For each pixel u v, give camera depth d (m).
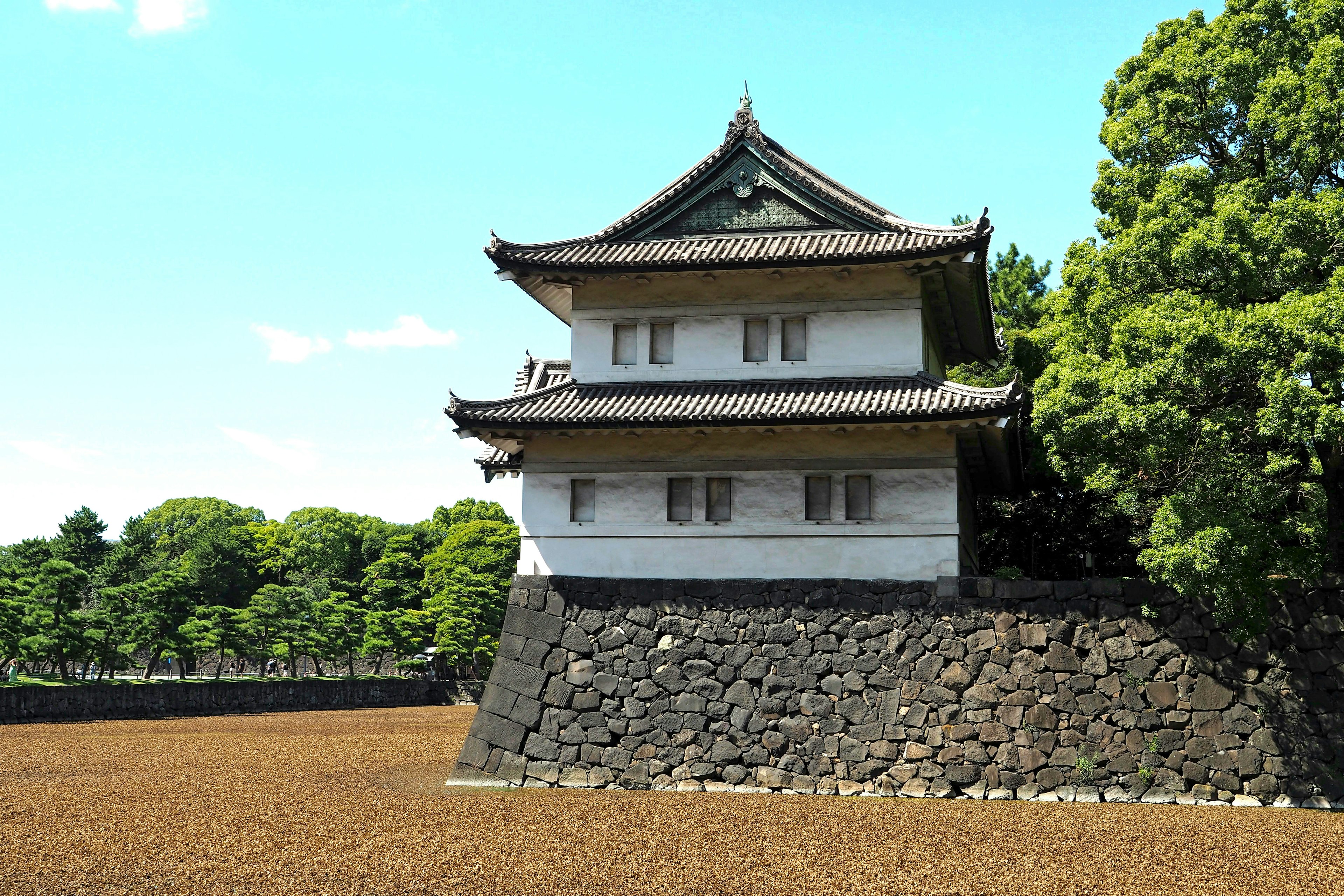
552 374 35.75
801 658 26.27
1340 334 21.17
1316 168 24.75
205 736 46.34
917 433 27.03
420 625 86.81
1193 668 24.62
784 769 25.73
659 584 27.34
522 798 25.05
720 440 28.06
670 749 26.38
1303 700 24.05
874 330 28.22
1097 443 25.06
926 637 25.81
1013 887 16.58
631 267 28.06
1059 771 24.62
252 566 106.56
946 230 26.83
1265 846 19.39
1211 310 23.34
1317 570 24.38
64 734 47.50
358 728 52.72
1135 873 17.52
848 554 26.91
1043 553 38.00
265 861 18.44
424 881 16.97
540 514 28.61
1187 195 25.70
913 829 20.92
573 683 27.20
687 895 16.11
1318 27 25.39
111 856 18.91
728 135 29.97
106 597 64.56
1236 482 24.39
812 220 29.53
